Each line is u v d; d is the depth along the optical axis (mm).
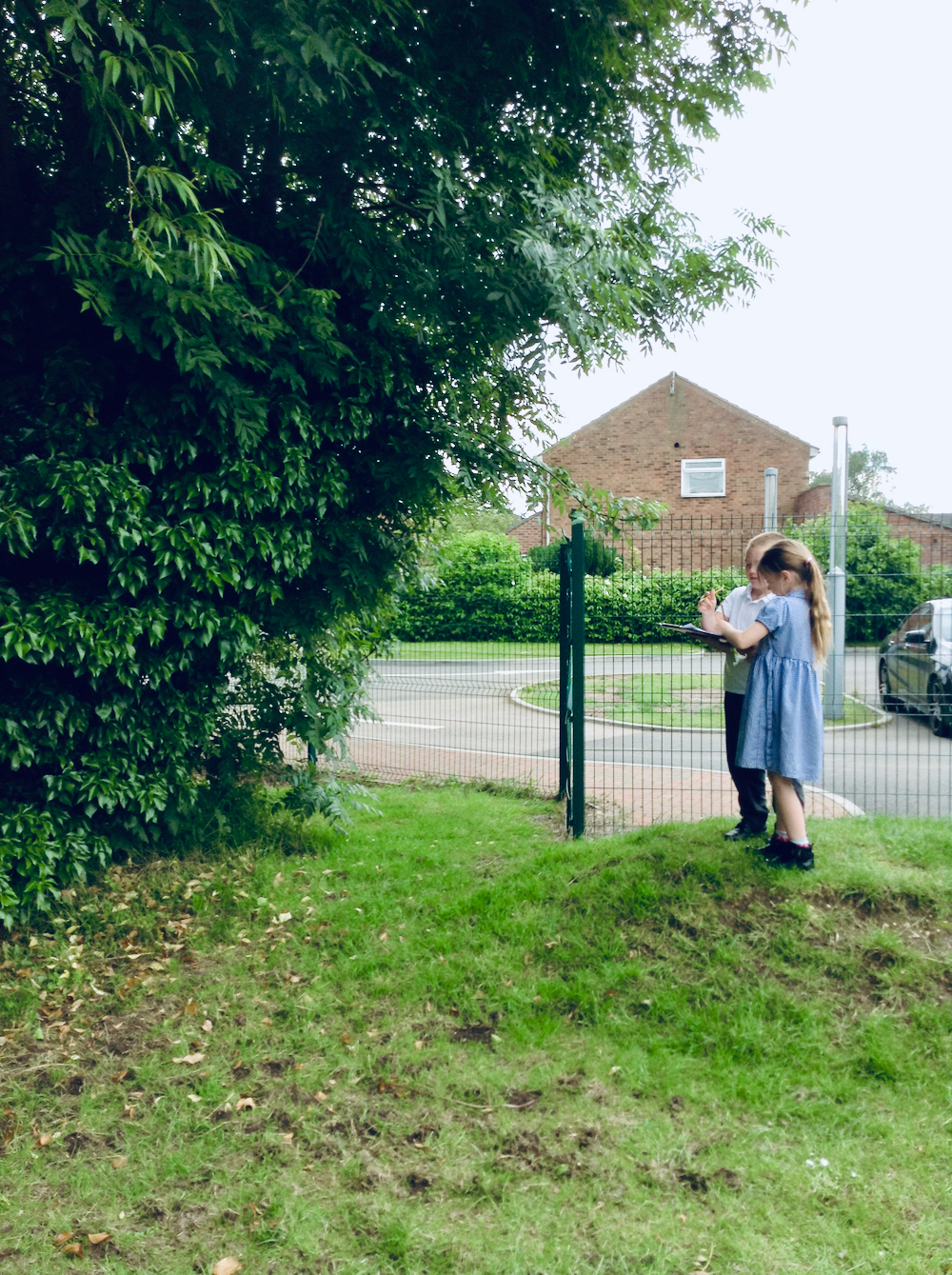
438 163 4645
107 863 4953
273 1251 2441
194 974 4109
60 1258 2445
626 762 8922
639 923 4074
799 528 6629
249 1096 3197
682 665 6375
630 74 5395
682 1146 2840
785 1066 3248
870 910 3996
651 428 27125
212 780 5809
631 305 5566
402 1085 3207
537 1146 2859
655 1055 3330
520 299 4941
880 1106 3012
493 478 5711
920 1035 3330
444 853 5547
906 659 8484
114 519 4246
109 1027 3678
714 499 26906
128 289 4117
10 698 4500
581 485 6102
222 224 4820
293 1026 3658
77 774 4578
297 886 5023
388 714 11508
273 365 4758
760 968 3727
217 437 4633
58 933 4355
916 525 6699
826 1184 2637
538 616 20297
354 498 5527
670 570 6359
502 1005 3703
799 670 4121
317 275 5098
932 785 7520
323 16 3787
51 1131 3029
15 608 4145
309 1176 2754
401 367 5172
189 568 4641
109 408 4723
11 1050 3510
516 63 4770
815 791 7230
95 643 4297
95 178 4367
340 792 6082
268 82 4031
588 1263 2357
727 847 4504
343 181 4742
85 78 3475
